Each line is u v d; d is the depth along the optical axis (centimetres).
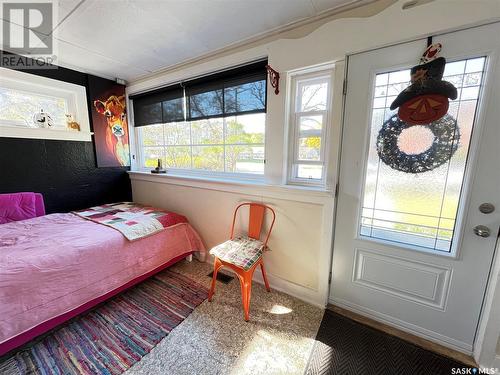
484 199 116
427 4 115
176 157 265
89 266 149
